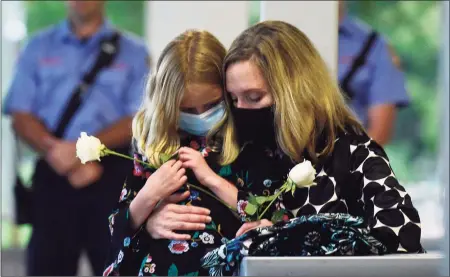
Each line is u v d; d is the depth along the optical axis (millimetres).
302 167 3342
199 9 5953
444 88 3703
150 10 6605
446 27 3770
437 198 8430
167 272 3477
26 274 6625
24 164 8070
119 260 3500
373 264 3025
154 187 3490
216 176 3520
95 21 6781
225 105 3584
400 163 8984
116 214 3566
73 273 6613
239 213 3445
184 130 3623
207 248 3486
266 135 3549
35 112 6719
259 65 3488
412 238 3332
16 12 8266
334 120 3539
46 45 6773
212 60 3568
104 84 6688
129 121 6660
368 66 6527
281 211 3441
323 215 3203
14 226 7805
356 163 3504
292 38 3586
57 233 6590
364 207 3467
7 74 7906
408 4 8719
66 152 6574
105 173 6543
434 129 8984
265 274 2980
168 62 3557
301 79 3510
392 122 6543
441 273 3062
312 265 2996
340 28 6574
